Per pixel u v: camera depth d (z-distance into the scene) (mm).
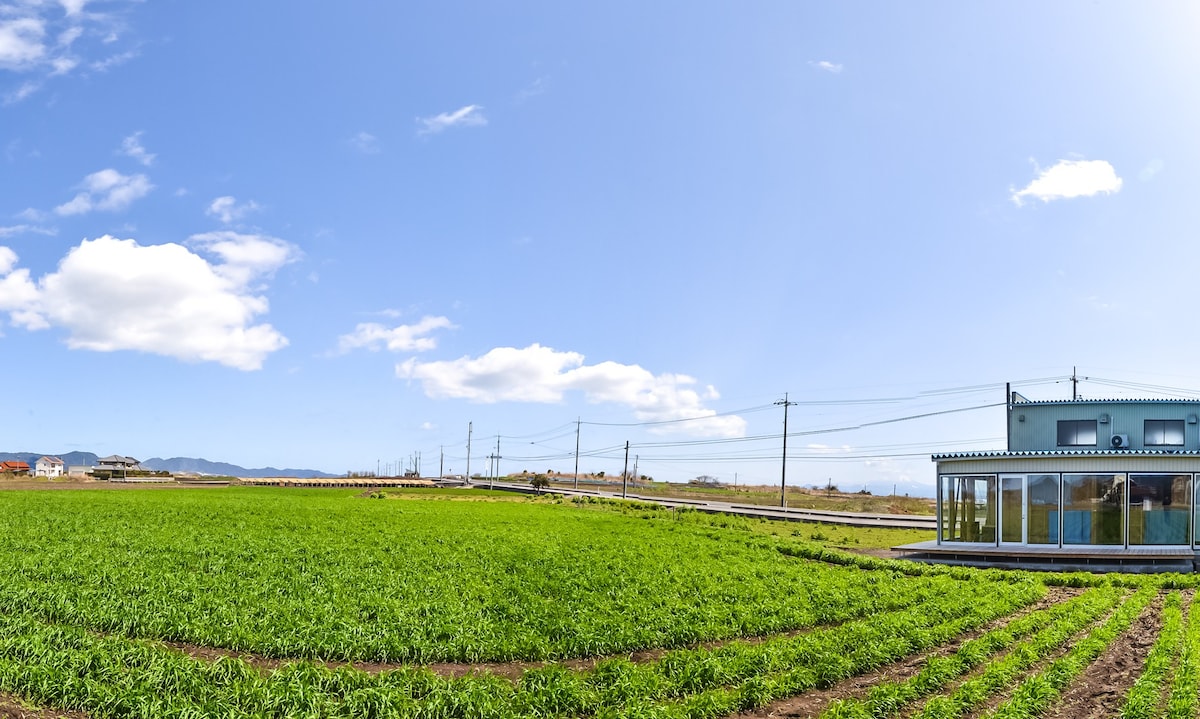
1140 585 31203
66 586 25484
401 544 40781
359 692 15375
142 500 72312
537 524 56875
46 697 15242
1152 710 15703
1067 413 43906
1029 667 19375
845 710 15711
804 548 42719
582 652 20453
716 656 19172
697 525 61469
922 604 26594
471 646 19844
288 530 47344
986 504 40000
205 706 14820
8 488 90875
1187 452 37000
